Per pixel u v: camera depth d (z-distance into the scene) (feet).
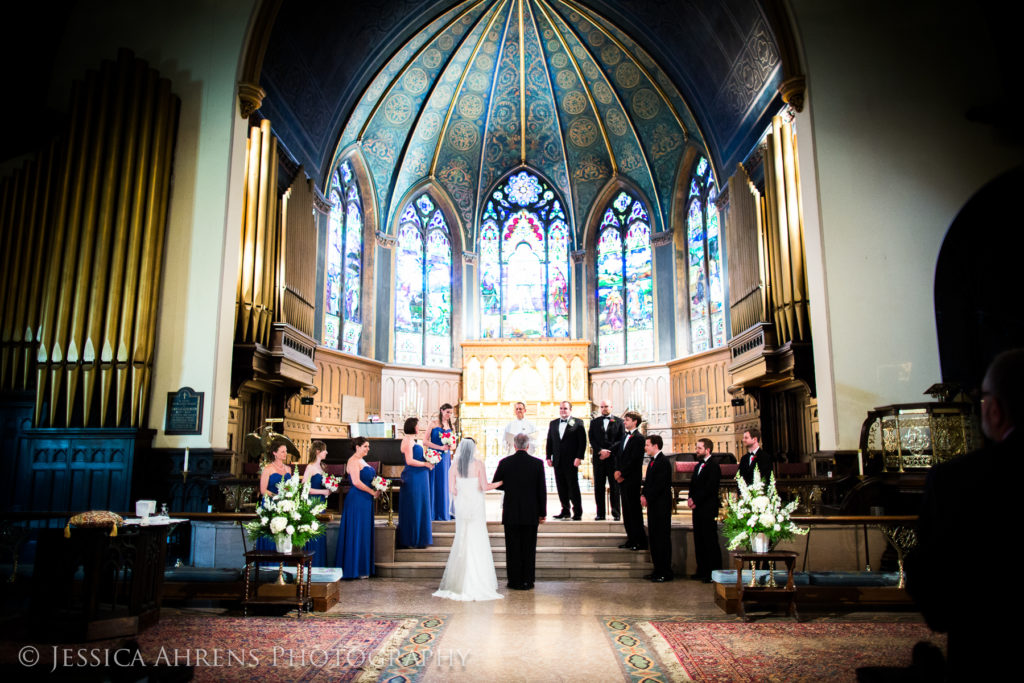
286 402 48.19
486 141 72.13
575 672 16.70
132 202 34.83
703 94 54.65
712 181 61.82
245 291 38.42
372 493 30.60
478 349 70.33
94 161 34.94
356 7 48.62
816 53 37.35
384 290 68.03
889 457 30.63
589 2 56.75
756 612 23.40
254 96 37.47
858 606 23.63
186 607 23.91
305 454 53.26
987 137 35.76
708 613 23.41
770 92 44.42
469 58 64.13
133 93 35.81
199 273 35.24
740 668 17.07
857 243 35.53
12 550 27.61
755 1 40.88
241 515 25.79
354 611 23.47
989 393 8.00
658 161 67.77
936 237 35.32
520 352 70.28
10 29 36.68
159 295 34.91
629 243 72.84
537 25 62.75
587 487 65.62
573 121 70.08
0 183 35.88
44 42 37.40
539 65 66.33
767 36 42.06
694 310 65.72
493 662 17.49
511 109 70.18
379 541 31.50
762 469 29.53
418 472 33.06
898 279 35.09
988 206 35.37
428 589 27.66
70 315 33.55
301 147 50.44
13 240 35.27
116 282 33.94
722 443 58.03
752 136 48.52
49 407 32.91
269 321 40.68
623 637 20.01
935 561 7.66
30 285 35.01
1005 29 35.94
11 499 33.50
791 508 23.38
